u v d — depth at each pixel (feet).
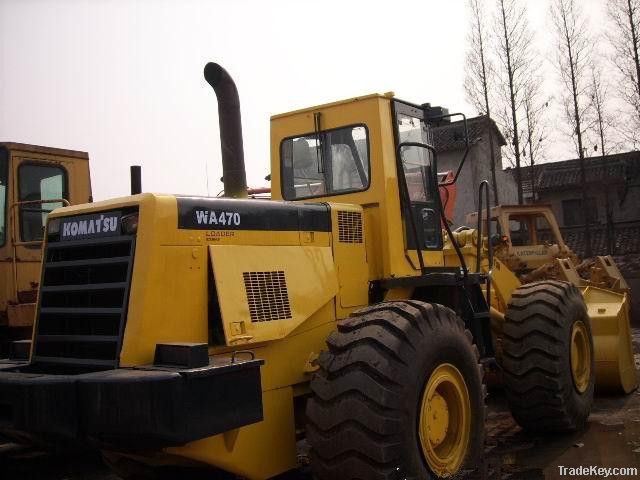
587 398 18.29
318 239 13.51
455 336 12.83
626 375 22.45
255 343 11.52
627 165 83.15
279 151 16.88
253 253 11.92
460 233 21.66
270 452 11.75
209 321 11.19
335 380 11.22
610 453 15.67
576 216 84.07
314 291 12.92
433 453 12.13
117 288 10.52
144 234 10.42
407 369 11.30
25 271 20.47
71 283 11.38
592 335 20.13
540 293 17.63
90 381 9.28
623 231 78.95
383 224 14.90
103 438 9.22
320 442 11.06
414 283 14.46
